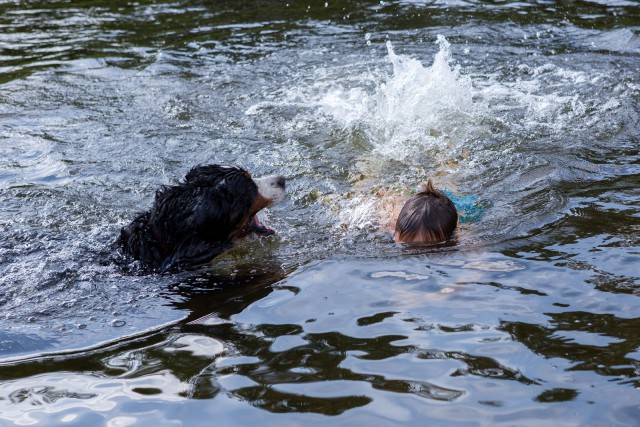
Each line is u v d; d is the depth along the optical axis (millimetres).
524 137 6176
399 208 5141
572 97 6980
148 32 9898
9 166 6059
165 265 4590
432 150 6090
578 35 8859
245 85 7703
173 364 3424
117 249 4766
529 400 2932
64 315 4016
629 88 7109
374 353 3346
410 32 9242
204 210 4570
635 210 4715
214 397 3115
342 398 3037
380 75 7824
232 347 3525
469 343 3361
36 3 11836
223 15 10539
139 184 5684
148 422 2984
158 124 6789
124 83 7941
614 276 3889
